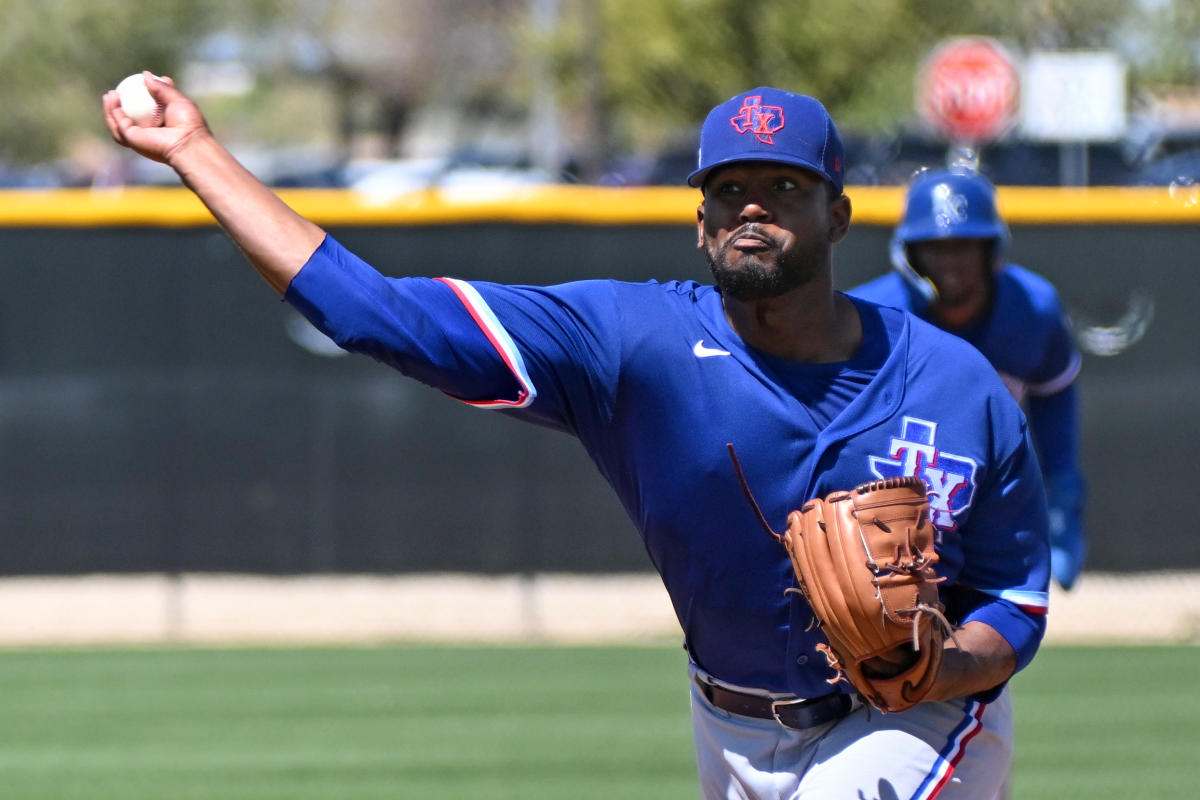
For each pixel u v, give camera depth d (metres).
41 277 31.72
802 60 63.59
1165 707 24.75
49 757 22.08
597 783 20.64
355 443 32.00
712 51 64.88
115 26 101.56
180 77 107.50
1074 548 17.59
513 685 26.42
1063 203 32.12
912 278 16.67
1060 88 44.88
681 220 31.83
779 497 10.41
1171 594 32.06
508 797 20.03
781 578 10.59
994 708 11.23
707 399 10.42
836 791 10.69
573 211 31.75
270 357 31.94
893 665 10.07
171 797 20.08
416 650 29.11
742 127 10.03
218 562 32.06
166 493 31.94
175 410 31.92
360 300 9.95
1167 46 60.97
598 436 10.82
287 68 139.88
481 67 139.00
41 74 104.19
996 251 16.53
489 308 10.37
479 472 32.06
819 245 10.21
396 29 138.50
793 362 10.48
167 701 25.41
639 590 32.25
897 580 9.77
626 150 95.69
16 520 31.83
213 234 31.84
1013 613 10.80
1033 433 18.11
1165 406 32.28
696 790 20.33
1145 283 32.19
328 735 23.23
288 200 31.64
